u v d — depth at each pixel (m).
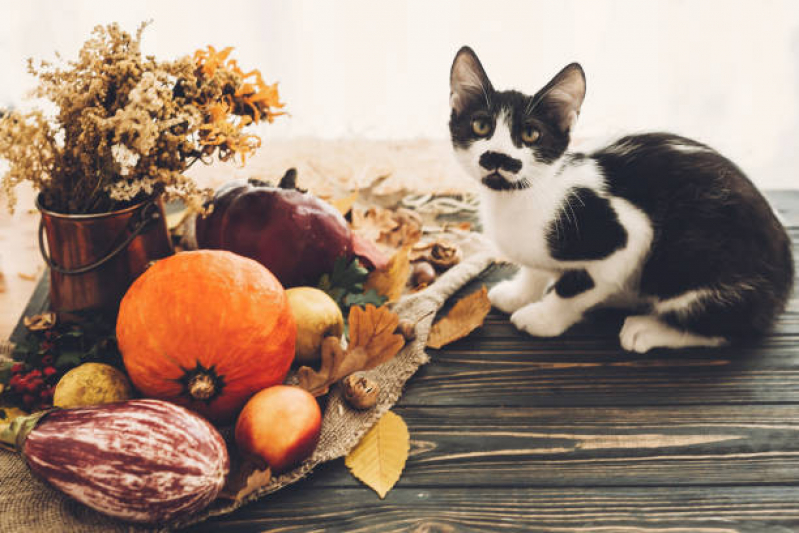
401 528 0.86
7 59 1.85
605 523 0.87
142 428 0.79
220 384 0.91
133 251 1.10
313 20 1.95
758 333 1.17
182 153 1.04
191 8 1.92
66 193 1.06
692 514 0.88
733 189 1.10
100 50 0.99
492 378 1.10
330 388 1.05
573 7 1.97
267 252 1.18
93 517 0.84
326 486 0.92
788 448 0.97
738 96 2.02
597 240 1.09
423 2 1.95
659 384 1.09
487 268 1.38
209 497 0.82
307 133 1.94
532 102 1.05
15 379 0.99
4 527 0.82
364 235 1.43
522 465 0.95
